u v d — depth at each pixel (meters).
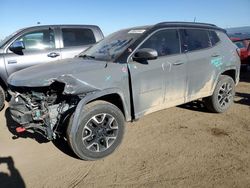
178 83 5.07
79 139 3.96
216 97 5.89
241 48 12.45
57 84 4.04
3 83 6.78
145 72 4.55
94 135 4.12
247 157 4.19
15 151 4.59
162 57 4.85
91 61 4.62
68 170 3.98
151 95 4.70
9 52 6.84
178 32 5.22
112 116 4.23
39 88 4.10
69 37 7.51
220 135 5.00
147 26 5.09
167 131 5.22
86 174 3.86
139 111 4.58
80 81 3.93
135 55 4.46
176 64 4.96
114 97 4.42
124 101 4.38
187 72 5.18
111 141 4.30
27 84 4.08
